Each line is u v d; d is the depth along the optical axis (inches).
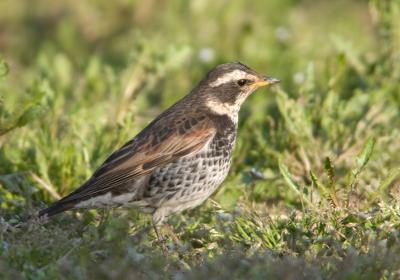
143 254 388.5
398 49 635.5
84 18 861.8
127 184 445.4
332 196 435.8
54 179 491.2
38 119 550.3
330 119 540.4
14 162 495.8
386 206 417.7
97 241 392.8
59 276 360.5
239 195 479.5
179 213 468.4
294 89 613.9
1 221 420.8
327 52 731.4
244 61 732.0
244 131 564.4
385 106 582.9
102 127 556.1
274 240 409.7
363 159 448.1
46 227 441.7
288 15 846.5
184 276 371.6
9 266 371.6
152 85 642.8
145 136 453.7
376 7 653.9
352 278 356.8
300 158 524.4
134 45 670.5
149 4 859.4
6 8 901.8
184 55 647.8
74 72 764.6
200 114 461.1
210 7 813.9
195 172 450.9
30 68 774.5
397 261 366.0
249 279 362.6
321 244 400.2
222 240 423.2
